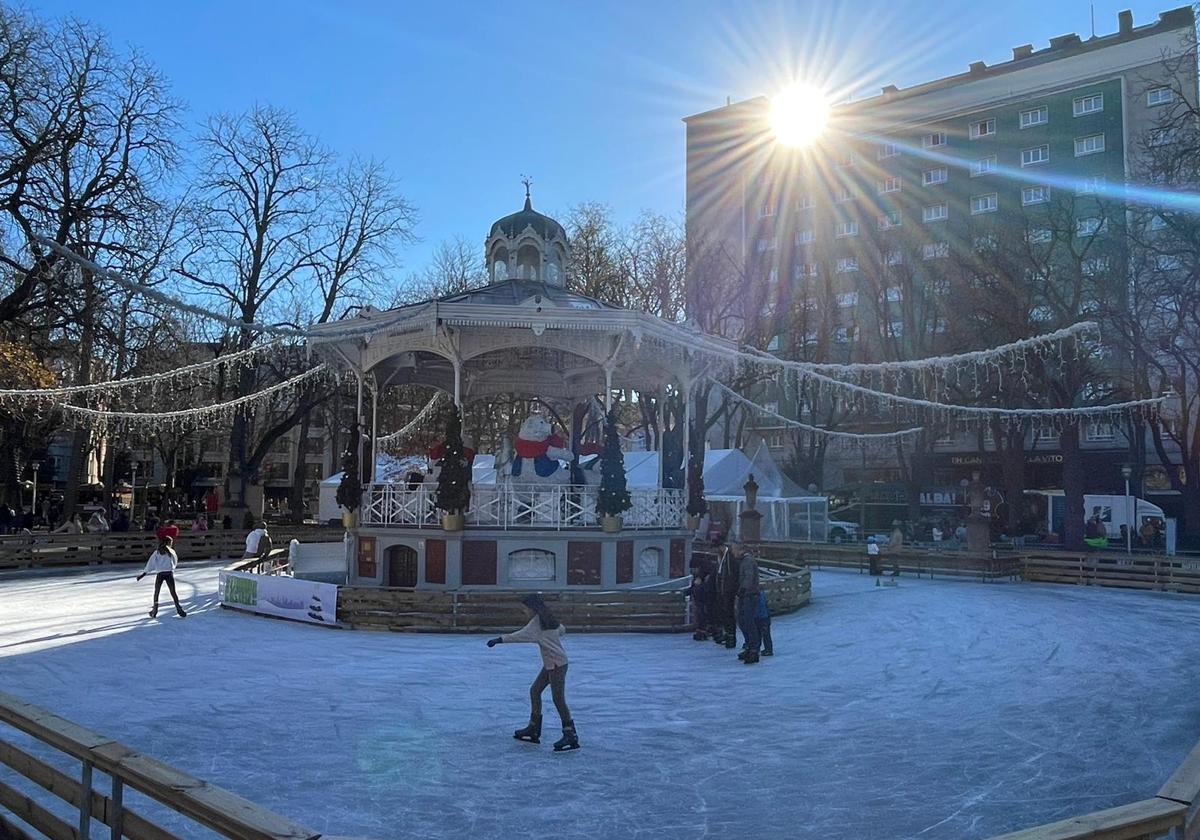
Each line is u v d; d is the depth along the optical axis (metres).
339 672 13.17
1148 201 31.33
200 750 9.02
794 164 66.12
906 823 7.06
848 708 11.09
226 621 18.45
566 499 20.50
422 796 7.63
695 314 44.66
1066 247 43.06
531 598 9.40
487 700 11.39
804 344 43.25
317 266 41.94
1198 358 37.41
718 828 6.94
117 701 11.21
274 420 51.62
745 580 14.44
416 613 17.12
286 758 8.76
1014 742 9.52
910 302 45.22
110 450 48.44
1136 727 10.14
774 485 40.59
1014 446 42.41
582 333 20.55
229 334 39.38
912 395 41.47
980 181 59.34
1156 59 54.28
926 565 31.09
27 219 28.61
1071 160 56.75
